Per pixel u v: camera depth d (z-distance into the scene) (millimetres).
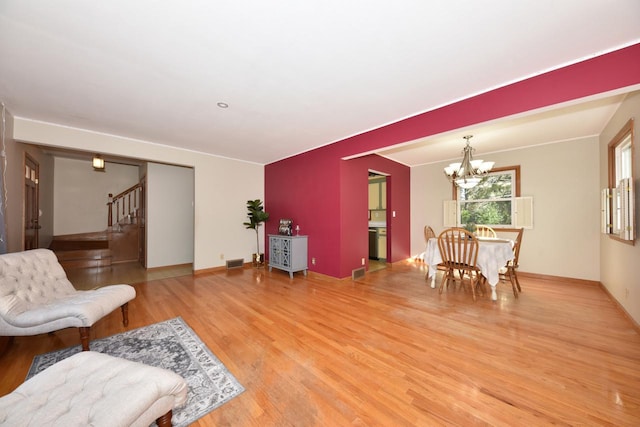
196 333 2291
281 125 3248
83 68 1977
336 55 1845
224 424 1305
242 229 5227
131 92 2361
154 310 2842
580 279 3832
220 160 4891
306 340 2164
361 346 2062
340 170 3961
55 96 2426
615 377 1649
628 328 2348
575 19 1480
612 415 1344
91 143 3438
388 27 1568
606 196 2996
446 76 2115
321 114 2895
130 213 6164
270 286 3785
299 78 2146
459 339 2168
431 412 1380
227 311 2807
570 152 3912
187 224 5523
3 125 2631
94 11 1419
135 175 6551
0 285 1873
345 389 1562
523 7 1403
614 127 2922
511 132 3586
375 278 4262
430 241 3752
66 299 2184
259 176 5527
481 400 1465
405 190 5715
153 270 4934
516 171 4387
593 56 1809
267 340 2164
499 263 3150
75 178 5957
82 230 6027
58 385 1162
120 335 2252
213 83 2217
